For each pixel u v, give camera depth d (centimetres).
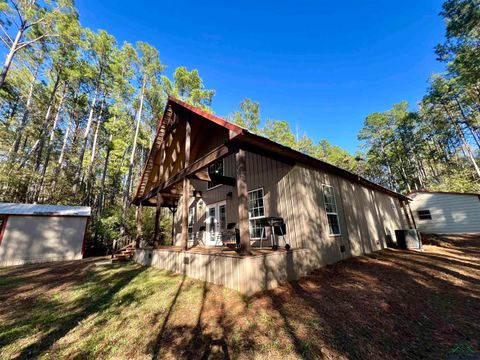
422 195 1350
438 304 318
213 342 247
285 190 601
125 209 1371
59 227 1064
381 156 2820
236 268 398
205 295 392
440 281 416
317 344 231
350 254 683
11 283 572
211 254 474
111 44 1606
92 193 2017
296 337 246
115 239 1237
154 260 736
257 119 2584
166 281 519
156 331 281
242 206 426
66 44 1384
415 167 2736
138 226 937
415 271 489
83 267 785
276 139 2689
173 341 255
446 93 1906
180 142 917
